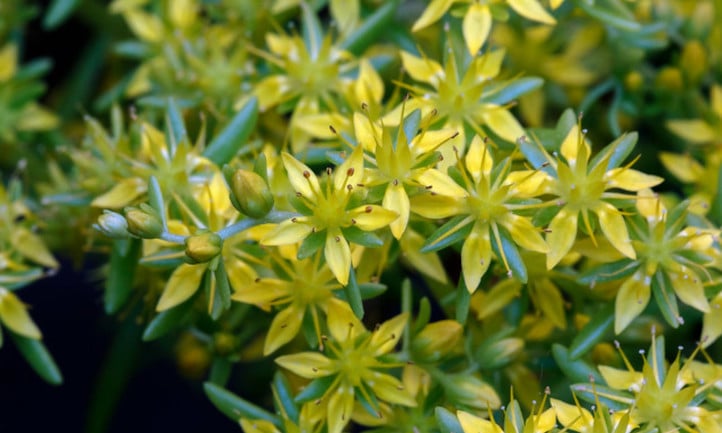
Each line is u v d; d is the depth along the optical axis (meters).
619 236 0.20
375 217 0.20
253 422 0.21
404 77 0.23
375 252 0.21
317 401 0.20
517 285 0.21
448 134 0.20
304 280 0.21
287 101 0.22
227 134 0.21
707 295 0.21
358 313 0.20
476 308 0.21
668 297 0.20
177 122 0.21
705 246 0.21
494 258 0.21
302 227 0.20
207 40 0.23
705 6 0.23
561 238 0.20
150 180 0.20
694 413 0.20
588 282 0.21
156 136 0.21
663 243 0.20
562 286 0.21
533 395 0.21
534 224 0.20
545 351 0.21
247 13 0.23
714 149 0.23
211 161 0.21
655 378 0.20
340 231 0.20
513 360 0.21
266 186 0.19
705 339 0.21
